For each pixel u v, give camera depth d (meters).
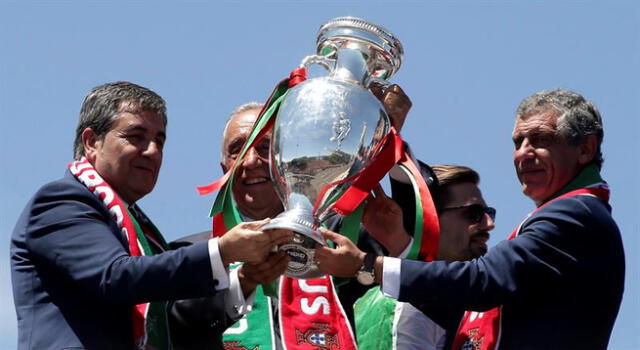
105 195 10.50
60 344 9.91
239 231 9.68
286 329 10.99
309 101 10.27
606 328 10.24
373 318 11.55
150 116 10.91
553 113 10.66
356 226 10.52
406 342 11.34
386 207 11.12
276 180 10.22
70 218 10.20
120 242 10.34
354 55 10.73
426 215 10.61
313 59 10.91
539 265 10.06
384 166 10.45
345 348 11.00
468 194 12.81
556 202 10.35
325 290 11.18
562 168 10.60
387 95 11.48
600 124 10.77
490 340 10.30
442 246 12.78
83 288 9.95
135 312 10.25
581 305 10.11
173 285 9.67
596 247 10.22
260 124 10.75
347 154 10.12
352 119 10.20
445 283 9.88
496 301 9.98
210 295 9.74
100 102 10.88
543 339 10.04
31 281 10.17
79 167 10.69
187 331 10.52
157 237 11.12
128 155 10.75
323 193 10.13
